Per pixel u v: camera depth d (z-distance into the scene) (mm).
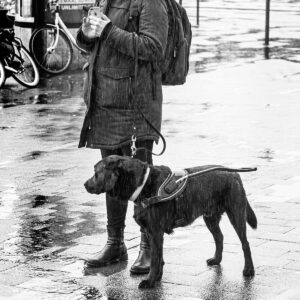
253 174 11352
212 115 16062
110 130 7801
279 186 10711
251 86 19578
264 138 13906
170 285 7277
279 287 7156
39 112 16641
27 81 21062
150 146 7977
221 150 12984
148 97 7785
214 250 8227
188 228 8953
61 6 22625
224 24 33469
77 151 13070
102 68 7699
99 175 7031
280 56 24641
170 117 15883
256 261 7832
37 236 8812
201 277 7449
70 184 11008
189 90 19031
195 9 39625
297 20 35375
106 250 7930
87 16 7629
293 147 13195
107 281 7449
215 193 7320
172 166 11922
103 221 9359
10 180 11234
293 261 7820
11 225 9203
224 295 7008
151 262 7227
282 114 16094
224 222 9125
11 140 13914
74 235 8836
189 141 13680
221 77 20875
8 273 7668
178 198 7137
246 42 27938
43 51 22109
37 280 7480
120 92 7691
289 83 20031
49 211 9750
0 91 19453
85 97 7938
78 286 7320
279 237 8562
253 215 7594
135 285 7332
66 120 15773
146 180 7098
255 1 44344
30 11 22531
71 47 22203
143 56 7488
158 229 7156
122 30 7469
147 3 7527
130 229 9023
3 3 23234
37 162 12305
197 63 23188
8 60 19906
